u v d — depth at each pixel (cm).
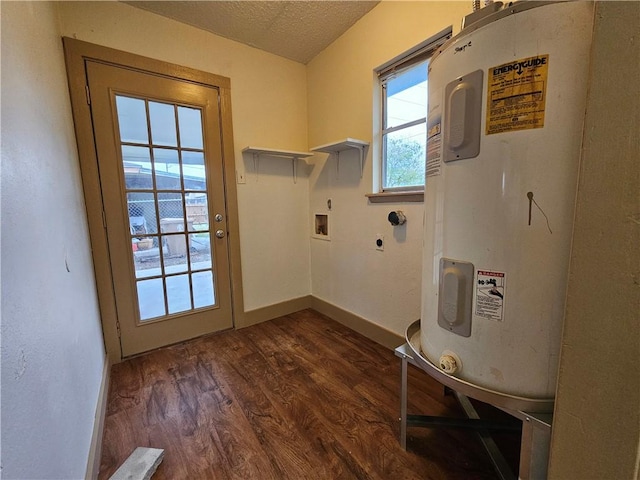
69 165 142
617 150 53
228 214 236
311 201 277
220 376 176
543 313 76
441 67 90
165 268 212
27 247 72
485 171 79
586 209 58
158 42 196
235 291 243
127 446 125
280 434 130
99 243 184
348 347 211
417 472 111
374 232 212
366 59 203
